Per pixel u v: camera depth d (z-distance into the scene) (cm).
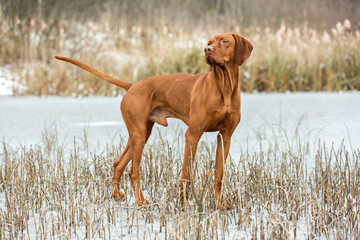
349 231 602
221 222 620
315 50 2277
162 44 2262
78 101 1883
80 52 2158
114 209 681
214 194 693
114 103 1809
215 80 671
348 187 711
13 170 798
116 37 2542
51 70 2173
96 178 761
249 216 588
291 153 930
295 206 632
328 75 2169
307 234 588
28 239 586
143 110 727
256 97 1945
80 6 3105
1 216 650
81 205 667
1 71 2275
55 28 2536
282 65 2155
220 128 706
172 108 739
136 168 720
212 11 3281
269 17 3203
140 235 601
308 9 3266
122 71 2106
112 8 3177
